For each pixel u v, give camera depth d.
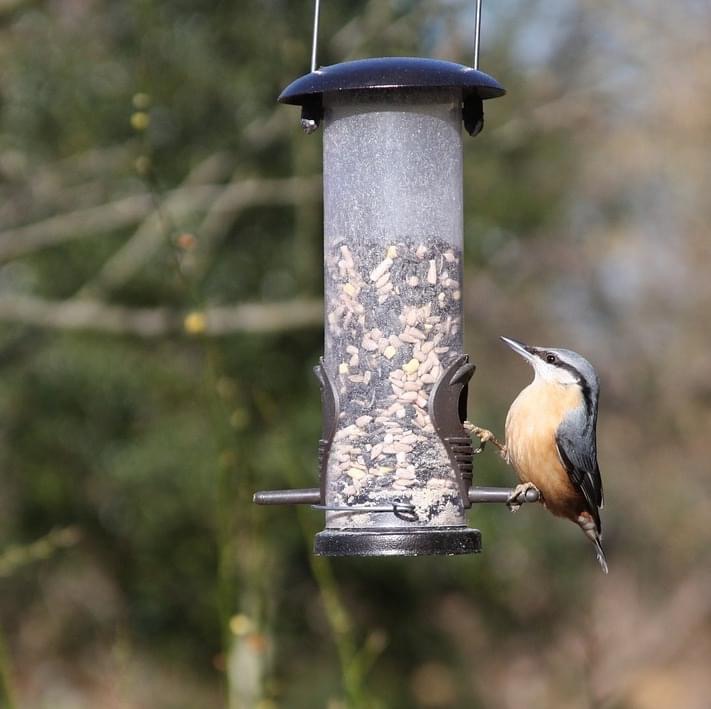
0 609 18.20
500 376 23.89
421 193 8.66
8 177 17.20
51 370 17.28
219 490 9.57
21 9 16.59
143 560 17.72
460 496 8.55
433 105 8.69
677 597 27.08
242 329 16.66
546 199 20.86
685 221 26.27
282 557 17.28
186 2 17.41
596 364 27.17
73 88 17.20
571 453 9.35
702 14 22.86
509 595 19.55
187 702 17.94
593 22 20.83
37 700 17.70
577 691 19.08
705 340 26.67
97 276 17.48
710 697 25.11
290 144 17.77
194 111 17.59
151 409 17.47
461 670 19.61
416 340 8.58
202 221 17.78
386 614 19.03
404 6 17.27
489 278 21.67
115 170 17.36
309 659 18.20
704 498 26.92
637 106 22.88
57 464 17.47
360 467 8.48
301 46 17.20
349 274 8.65
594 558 21.38
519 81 19.31
